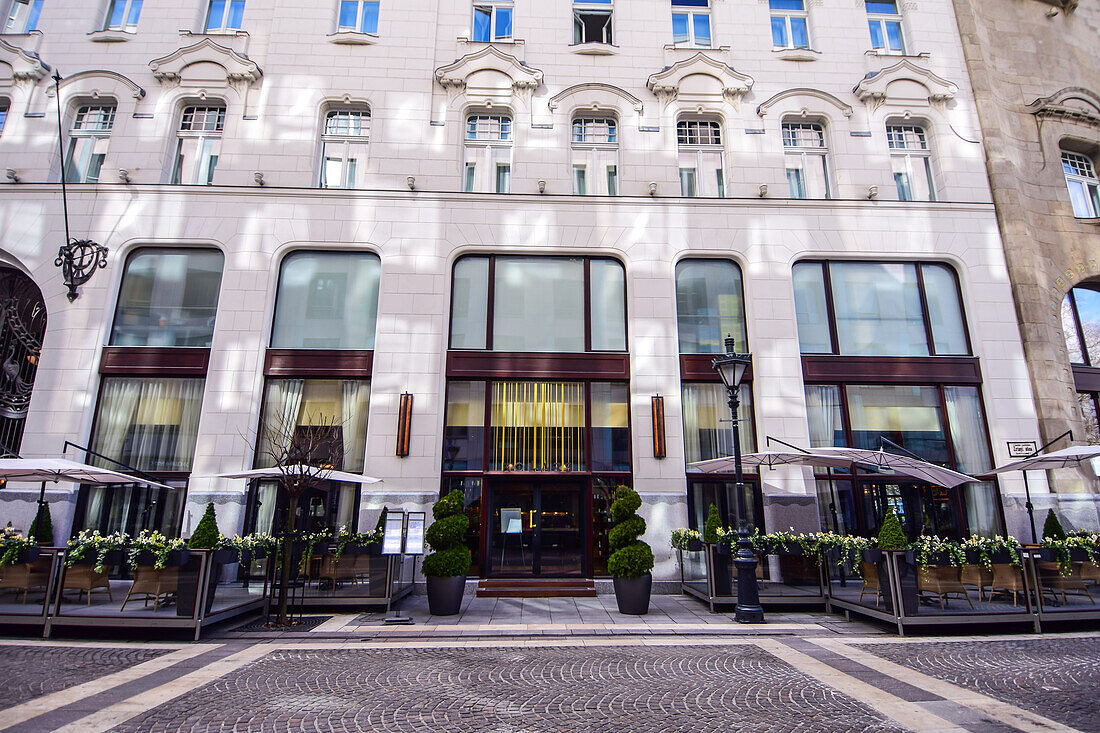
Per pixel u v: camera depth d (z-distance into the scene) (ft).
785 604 35.45
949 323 49.78
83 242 46.47
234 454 43.09
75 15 52.11
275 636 28.81
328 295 48.06
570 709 18.76
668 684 21.43
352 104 51.34
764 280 48.70
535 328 48.19
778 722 17.67
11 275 47.70
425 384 45.16
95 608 29.58
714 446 46.39
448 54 52.80
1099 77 59.31
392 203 48.73
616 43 54.03
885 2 57.47
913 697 19.89
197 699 19.29
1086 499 45.50
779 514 43.73
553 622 32.27
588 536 43.78
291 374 45.37
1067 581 32.32
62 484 42.14
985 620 29.94
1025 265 49.60
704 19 56.18
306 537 35.37
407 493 42.93
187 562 28.63
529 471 44.78
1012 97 55.93
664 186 50.52
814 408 47.16
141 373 44.78
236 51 51.60
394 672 22.76
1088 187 57.36
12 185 47.14
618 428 46.29
